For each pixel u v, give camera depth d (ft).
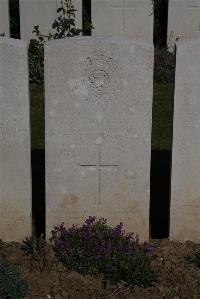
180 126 15.71
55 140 15.79
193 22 36.83
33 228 17.51
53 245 16.33
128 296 14.26
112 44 14.99
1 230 16.62
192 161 16.02
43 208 18.99
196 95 15.42
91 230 15.78
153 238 17.30
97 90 15.37
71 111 15.53
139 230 16.65
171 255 15.98
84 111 15.55
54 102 15.47
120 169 16.08
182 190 16.30
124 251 15.14
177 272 15.17
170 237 16.80
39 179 21.24
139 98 15.44
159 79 31.19
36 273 15.08
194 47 15.05
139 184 16.21
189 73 15.24
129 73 15.24
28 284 14.65
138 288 14.53
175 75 15.28
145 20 36.60
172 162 16.05
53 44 15.06
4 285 13.75
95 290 14.44
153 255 15.55
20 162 15.99
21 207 16.39
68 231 15.89
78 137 15.78
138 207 16.43
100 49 15.02
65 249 15.47
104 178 16.16
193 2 36.45
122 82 15.30
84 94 15.40
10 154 15.90
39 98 28.60
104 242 15.26
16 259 15.66
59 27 34.50
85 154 15.93
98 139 15.79
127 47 15.03
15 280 13.96
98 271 15.05
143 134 15.75
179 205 16.46
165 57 32.53
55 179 16.14
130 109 15.53
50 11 35.09
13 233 16.66
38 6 35.01
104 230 15.84
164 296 14.26
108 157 15.97
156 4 37.60
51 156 15.94
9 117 15.60
